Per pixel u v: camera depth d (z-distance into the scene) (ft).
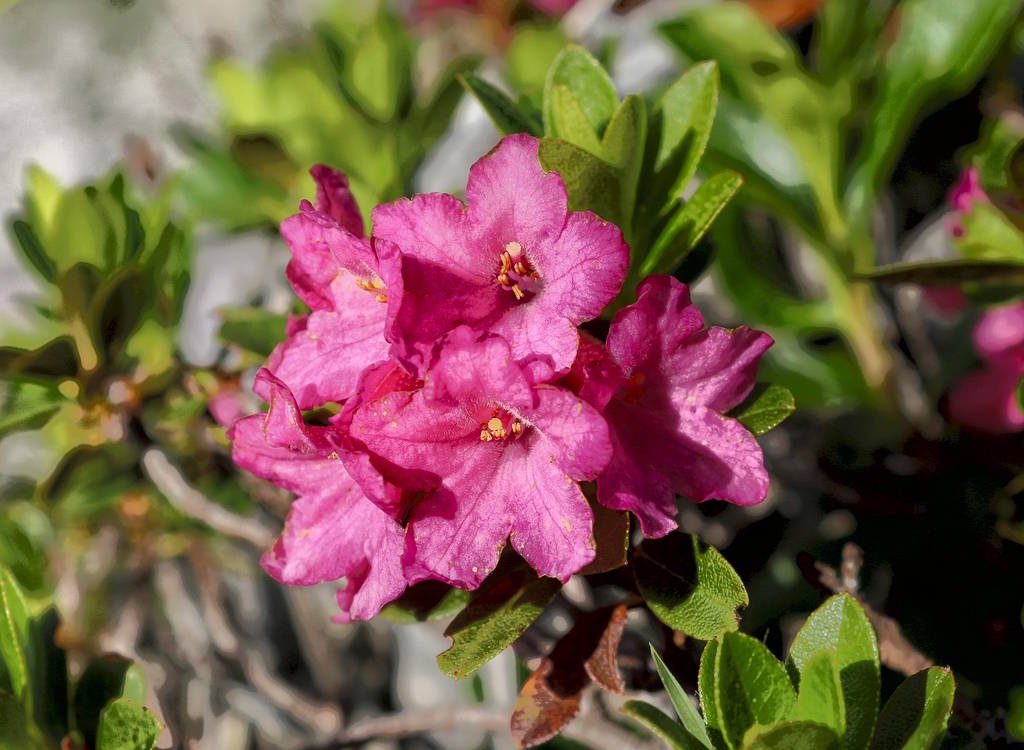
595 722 0.54
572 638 0.50
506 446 0.46
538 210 0.45
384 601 0.46
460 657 0.46
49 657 0.54
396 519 0.45
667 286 0.45
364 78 0.73
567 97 0.48
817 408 0.70
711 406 0.47
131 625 0.74
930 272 0.56
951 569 0.61
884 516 0.62
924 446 0.64
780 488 0.69
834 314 0.68
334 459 0.48
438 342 0.45
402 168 0.73
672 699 0.46
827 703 0.44
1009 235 0.57
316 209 0.46
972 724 0.56
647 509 0.45
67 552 0.76
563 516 0.45
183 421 0.61
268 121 0.74
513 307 0.46
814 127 0.65
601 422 0.44
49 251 0.61
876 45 0.68
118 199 0.61
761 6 0.77
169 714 0.68
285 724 0.78
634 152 0.48
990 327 0.64
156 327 0.66
